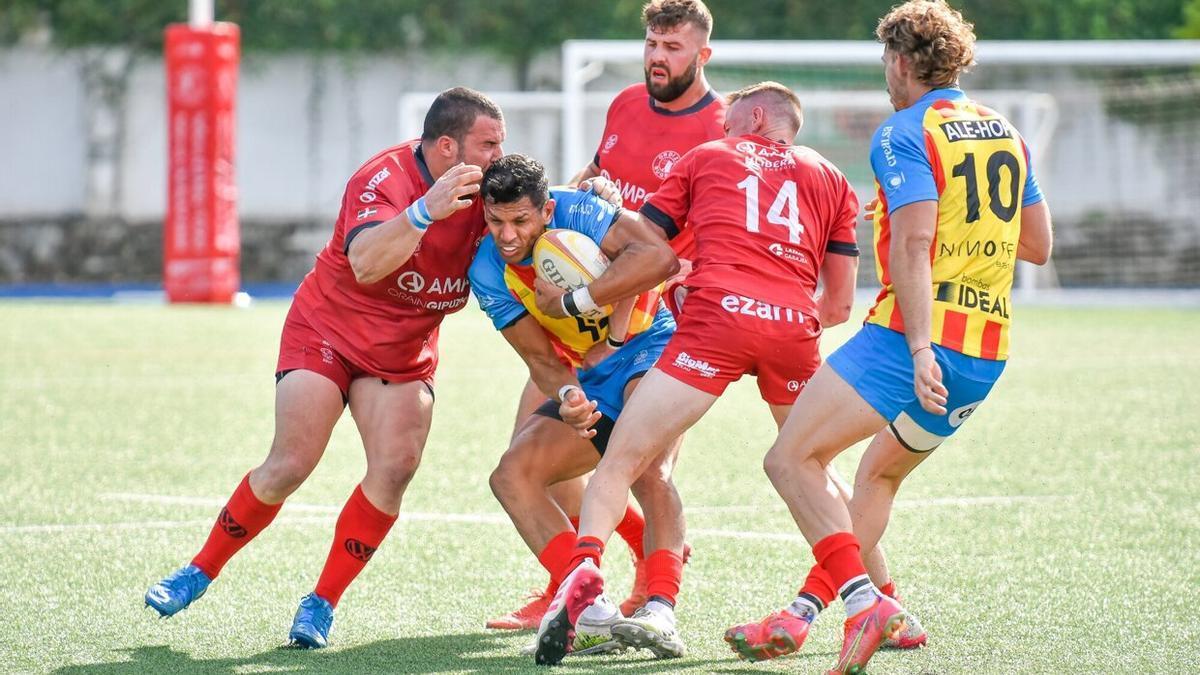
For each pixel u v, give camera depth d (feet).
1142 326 200.23
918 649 53.88
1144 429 112.47
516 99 264.93
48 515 79.20
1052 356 164.25
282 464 56.65
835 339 176.65
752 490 89.15
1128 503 83.61
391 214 55.62
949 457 100.73
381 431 57.41
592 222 55.88
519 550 72.38
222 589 63.87
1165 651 53.21
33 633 56.03
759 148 56.90
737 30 307.37
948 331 50.57
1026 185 54.44
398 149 58.03
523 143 299.38
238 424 114.42
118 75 298.56
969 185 50.88
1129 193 283.59
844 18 305.73
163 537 73.77
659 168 70.08
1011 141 52.60
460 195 52.60
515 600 62.59
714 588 64.64
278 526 77.82
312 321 58.59
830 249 59.00
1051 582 64.85
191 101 222.89
